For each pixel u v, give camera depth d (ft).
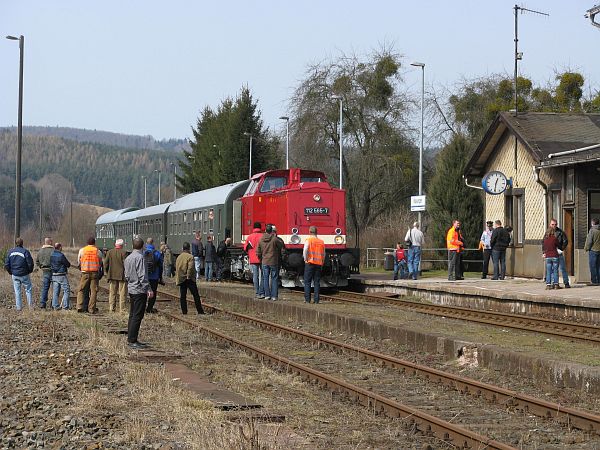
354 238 181.98
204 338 60.95
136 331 54.95
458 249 97.71
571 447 30.25
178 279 78.02
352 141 186.09
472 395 39.52
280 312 77.05
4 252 153.89
